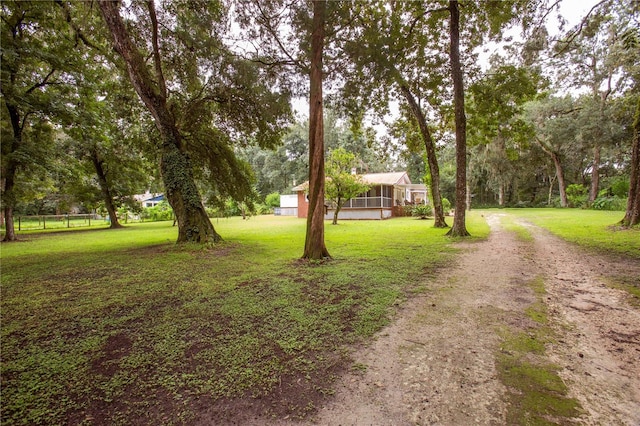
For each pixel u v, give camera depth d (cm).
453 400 202
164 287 496
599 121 2208
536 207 3244
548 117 2562
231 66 895
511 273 533
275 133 1120
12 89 1133
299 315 356
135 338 307
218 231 1470
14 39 1125
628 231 928
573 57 2150
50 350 284
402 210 2608
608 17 1177
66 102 1277
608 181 2786
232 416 191
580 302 383
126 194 2227
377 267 596
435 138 1639
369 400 204
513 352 264
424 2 1067
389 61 756
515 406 194
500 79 1108
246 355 267
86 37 1118
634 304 371
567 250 723
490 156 2716
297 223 2027
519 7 930
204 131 1159
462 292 432
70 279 566
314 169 686
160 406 202
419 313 357
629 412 187
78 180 1811
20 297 454
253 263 679
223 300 420
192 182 1007
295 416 190
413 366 245
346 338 297
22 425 185
